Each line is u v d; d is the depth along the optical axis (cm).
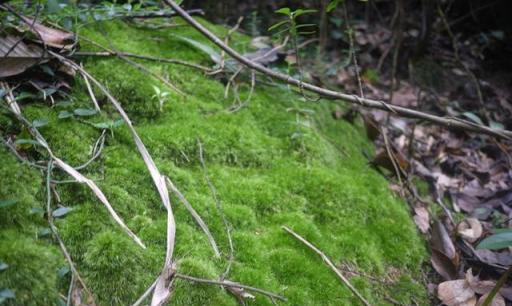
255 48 262
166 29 246
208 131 184
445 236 190
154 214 146
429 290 172
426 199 224
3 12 162
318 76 270
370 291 156
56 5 148
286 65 255
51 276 112
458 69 354
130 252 126
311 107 237
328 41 344
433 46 373
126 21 235
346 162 217
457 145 282
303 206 173
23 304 106
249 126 201
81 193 137
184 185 159
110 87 183
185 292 124
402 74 345
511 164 261
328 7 153
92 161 149
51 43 165
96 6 212
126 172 151
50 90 157
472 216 217
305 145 202
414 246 183
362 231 174
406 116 174
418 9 393
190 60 225
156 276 127
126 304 120
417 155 262
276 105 224
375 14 391
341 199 181
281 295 135
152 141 169
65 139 149
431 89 335
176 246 136
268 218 163
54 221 126
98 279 120
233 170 178
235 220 154
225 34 267
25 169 131
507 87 350
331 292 144
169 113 187
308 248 155
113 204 139
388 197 200
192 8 327
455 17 391
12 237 115
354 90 299
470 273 174
